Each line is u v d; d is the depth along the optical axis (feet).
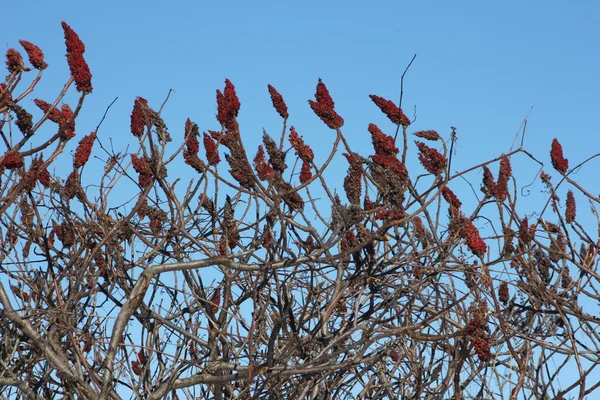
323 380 29.76
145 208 29.48
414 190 25.21
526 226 31.53
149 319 28.99
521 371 24.02
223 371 27.35
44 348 25.59
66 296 30.27
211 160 28.12
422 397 30.04
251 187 25.17
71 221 29.91
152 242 31.01
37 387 27.94
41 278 29.76
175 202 27.20
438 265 28.37
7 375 28.35
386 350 26.61
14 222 29.68
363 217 25.13
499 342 28.86
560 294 30.86
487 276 23.61
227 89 25.73
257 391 25.17
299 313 29.84
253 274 31.50
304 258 24.88
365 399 31.07
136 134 27.73
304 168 27.02
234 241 28.68
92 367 28.40
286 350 26.16
